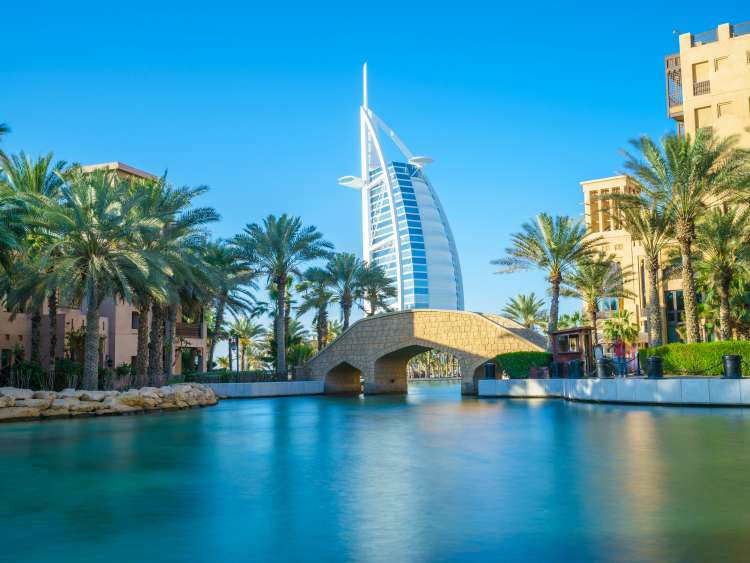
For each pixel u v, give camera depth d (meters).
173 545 7.21
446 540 7.19
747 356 31.38
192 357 59.97
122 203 33.53
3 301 37.34
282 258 53.97
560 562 6.31
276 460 13.88
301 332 79.88
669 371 33.94
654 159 36.00
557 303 47.16
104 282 33.38
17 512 9.02
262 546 7.11
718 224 41.03
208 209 40.41
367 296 65.69
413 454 14.40
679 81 66.50
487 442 16.34
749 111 59.38
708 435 16.47
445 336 51.75
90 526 8.14
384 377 56.31
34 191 35.31
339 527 7.89
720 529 7.37
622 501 8.94
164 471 12.57
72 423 25.92
